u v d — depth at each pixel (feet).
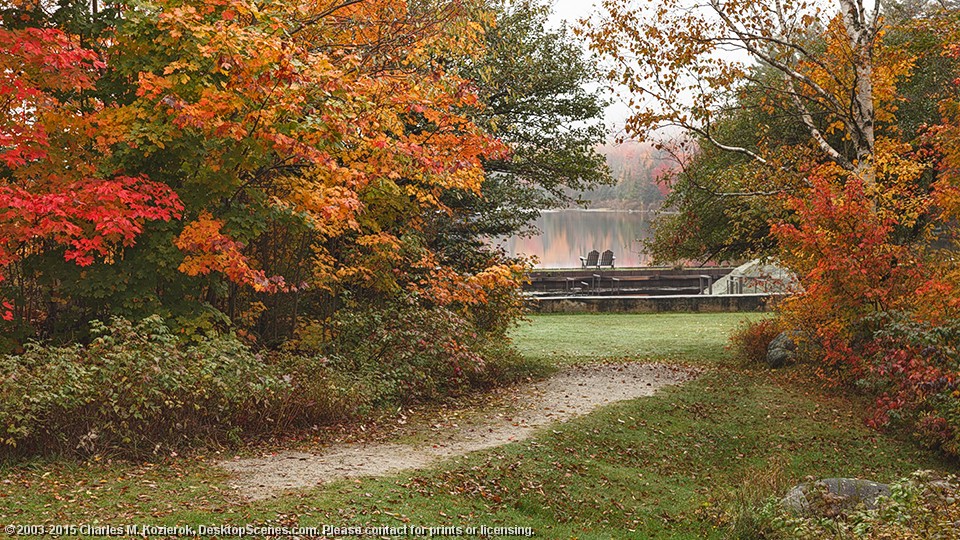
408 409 41.29
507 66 64.34
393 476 28.27
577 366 58.65
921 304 42.57
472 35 46.29
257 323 47.32
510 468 31.45
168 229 36.04
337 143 37.24
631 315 93.09
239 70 32.27
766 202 59.00
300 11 37.45
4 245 33.42
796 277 60.03
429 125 53.83
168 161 36.17
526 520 26.99
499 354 53.67
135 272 35.58
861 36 52.70
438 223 61.36
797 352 57.57
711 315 92.43
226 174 35.65
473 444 34.58
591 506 29.81
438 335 46.39
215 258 34.58
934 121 65.46
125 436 27.81
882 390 45.27
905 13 70.08
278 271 46.52
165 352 30.37
